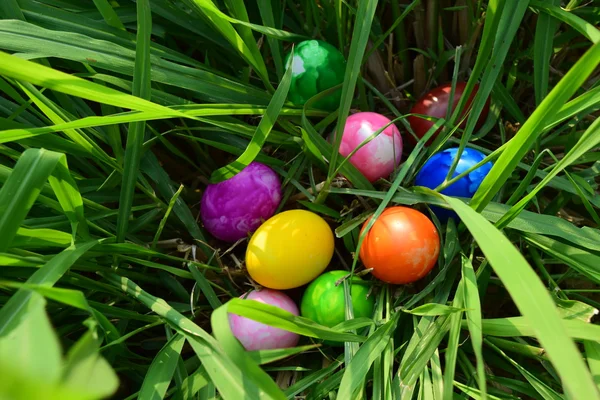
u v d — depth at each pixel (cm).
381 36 42
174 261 41
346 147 39
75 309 37
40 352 18
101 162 39
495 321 33
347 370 32
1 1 35
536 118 29
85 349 19
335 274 37
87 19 37
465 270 34
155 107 30
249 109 36
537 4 37
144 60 32
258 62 39
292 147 41
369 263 35
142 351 41
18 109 35
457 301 34
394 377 35
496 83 42
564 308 35
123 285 35
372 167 38
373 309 38
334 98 40
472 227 27
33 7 36
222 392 28
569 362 22
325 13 44
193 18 41
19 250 32
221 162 45
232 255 41
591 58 26
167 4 40
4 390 13
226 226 39
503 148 33
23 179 30
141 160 40
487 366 39
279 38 39
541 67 39
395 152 39
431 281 38
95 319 26
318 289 36
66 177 32
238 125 37
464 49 46
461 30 47
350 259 41
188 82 37
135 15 40
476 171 37
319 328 31
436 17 47
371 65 46
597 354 32
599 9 42
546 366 36
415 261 34
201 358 30
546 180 31
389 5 48
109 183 38
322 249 36
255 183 38
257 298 37
